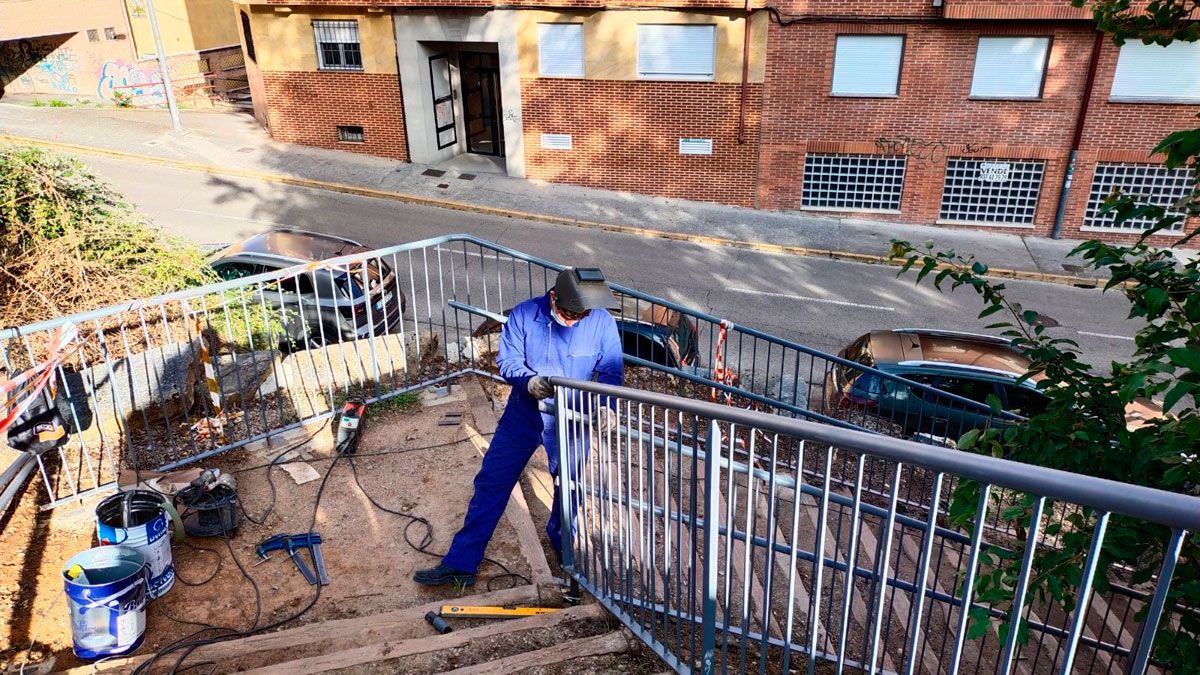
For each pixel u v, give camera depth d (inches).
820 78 818.8
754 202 890.1
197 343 284.0
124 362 254.7
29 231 343.6
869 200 869.8
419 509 223.6
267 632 180.9
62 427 211.5
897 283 725.3
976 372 414.3
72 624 165.5
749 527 124.4
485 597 187.5
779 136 851.4
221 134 1034.1
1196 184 173.3
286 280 469.1
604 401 183.6
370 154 988.6
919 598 81.4
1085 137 793.6
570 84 882.1
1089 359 604.4
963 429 414.0
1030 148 809.5
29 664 165.0
